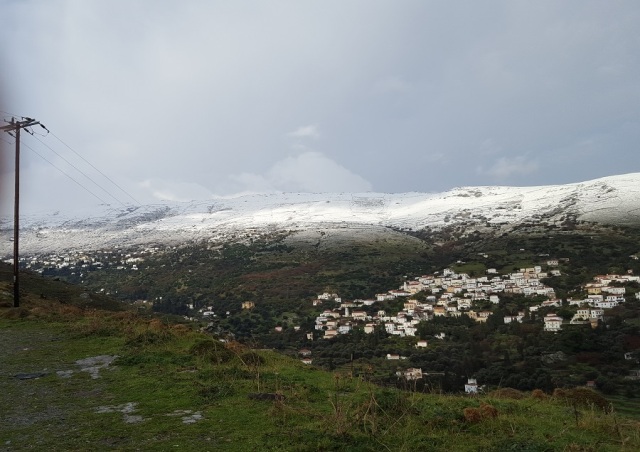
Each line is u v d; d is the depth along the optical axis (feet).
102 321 60.54
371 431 21.16
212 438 20.63
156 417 23.89
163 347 43.80
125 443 20.27
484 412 23.84
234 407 25.23
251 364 38.42
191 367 36.04
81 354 42.27
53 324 60.70
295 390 28.78
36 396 28.94
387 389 29.99
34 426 23.06
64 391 30.01
